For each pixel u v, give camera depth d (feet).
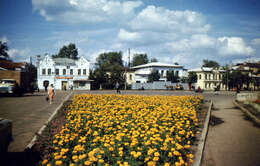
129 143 15.16
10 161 13.10
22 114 32.86
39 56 159.02
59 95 83.35
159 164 12.51
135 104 36.94
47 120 27.68
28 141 17.81
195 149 17.43
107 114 25.45
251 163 15.52
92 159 11.51
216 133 24.50
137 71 211.82
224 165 15.19
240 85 212.23
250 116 35.96
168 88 168.35
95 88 168.35
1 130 9.98
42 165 12.15
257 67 249.75
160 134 17.26
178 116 24.39
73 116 26.58
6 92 72.74
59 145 15.15
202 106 47.09
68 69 162.91
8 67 162.91
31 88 95.71
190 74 186.19
